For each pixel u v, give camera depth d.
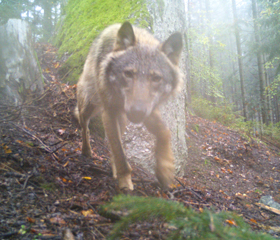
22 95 1.87
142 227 0.94
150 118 1.27
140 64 1.04
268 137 5.74
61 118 1.90
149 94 1.02
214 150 3.28
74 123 1.92
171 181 1.27
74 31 2.97
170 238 0.62
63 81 2.39
